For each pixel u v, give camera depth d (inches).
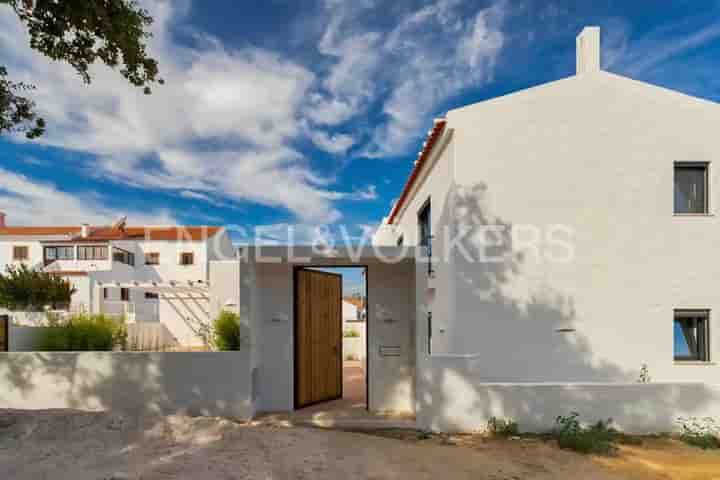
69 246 1000.9
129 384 294.0
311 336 338.0
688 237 327.3
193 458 199.9
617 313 321.4
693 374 318.7
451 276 324.5
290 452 212.5
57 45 252.1
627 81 334.6
